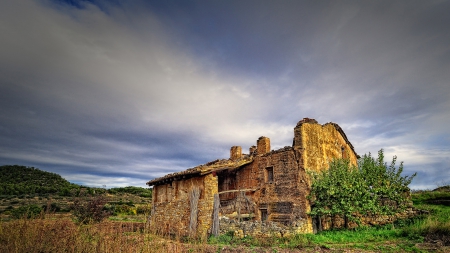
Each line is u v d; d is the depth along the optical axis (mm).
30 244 7992
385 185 17078
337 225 18734
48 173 66688
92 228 9391
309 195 16594
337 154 22062
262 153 19625
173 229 16656
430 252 10312
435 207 19281
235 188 20469
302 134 17719
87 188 53344
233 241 14445
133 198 51562
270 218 17484
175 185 19344
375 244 12336
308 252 11414
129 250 7754
